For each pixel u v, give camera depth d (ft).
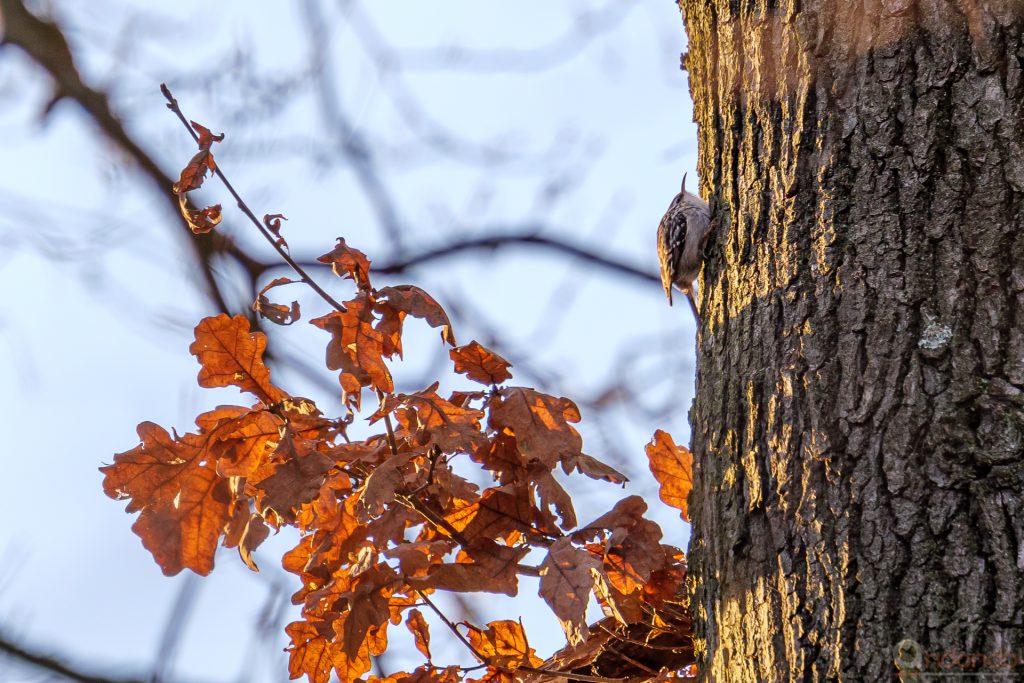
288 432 13.38
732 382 13.34
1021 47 13.15
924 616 12.87
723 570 13.21
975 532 12.90
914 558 12.92
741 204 13.48
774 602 13.06
